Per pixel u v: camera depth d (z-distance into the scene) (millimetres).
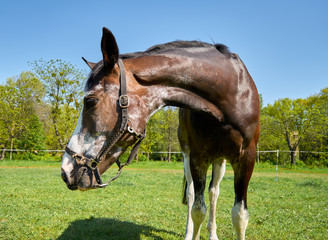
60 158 24438
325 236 3738
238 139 2438
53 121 21484
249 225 4250
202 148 2662
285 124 26281
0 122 23922
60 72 19797
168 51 2264
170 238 3547
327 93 33125
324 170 18641
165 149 31906
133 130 1943
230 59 2541
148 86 2088
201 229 4055
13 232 3600
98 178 1964
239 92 2422
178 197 6445
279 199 6625
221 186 8719
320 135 25047
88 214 4648
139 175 12430
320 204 6016
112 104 1932
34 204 5238
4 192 6523
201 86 2248
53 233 3627
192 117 2674
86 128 1953
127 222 4184
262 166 20688
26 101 24344
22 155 26094
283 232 3900
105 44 1861
